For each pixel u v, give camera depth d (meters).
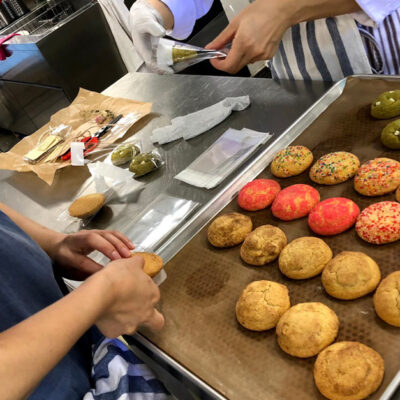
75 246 0.98
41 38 3.11
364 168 1.05
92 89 3.56
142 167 1.45
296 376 0.75
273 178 1.22
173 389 0.94
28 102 3.88
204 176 1.32
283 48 1.51
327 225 0.97
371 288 0.83
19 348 0.52
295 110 1.42
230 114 1.58
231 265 1.02
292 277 0.93
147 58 1.55
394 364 0.71
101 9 3.28
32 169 1.73
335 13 1.20
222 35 1.31
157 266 1.01
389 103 1.16
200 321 0.91
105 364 0.93
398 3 1.13
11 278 0.81
